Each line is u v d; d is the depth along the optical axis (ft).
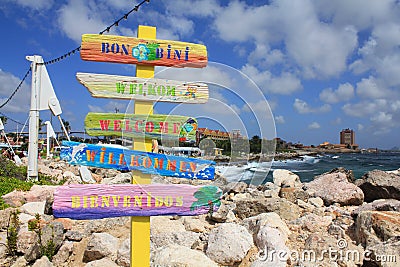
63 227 20.53
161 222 21.72
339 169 36.55
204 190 14.57
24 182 40.73
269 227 18.84
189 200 14.42
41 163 65.21
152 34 14.56
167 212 14.23
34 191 31.14
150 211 14.07
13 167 48.55
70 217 13.43
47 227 19.43
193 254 16.26
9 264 18.13
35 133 44.11
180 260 15.78
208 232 21.47
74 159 13.58
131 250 14.24
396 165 121.08
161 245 19.27
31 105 43.98
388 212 19.47
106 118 13.84
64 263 18.88
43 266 17.34
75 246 20.10
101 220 22.39
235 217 24.03
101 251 18.63
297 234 19.95
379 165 121.70
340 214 23.75
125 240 18.70
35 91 44.01
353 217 22.79
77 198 13.48
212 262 16.03
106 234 19.57
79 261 18.99
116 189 13.82
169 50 14.40
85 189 13.57
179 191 14.33
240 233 18.44
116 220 22.40
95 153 13.74
